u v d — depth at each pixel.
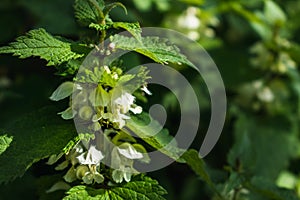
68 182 3.31
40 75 5.10
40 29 2.79
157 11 6.12
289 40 7.29
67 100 3.10
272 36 6.45
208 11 6.33
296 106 6.60
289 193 4.06
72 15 5.39
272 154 6.10
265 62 6.40
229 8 6.62
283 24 6.57
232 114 6.16
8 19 5.77
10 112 4.82
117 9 4.97
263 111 6.45
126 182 3.07
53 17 5.34
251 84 6.34
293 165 6.38
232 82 6.25
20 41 2.73
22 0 5.57
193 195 5.95
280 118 6.42
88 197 2.98
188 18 6.10
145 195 3.01
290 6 7.93
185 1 6.09
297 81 6.25
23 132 2.92
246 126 6.11
